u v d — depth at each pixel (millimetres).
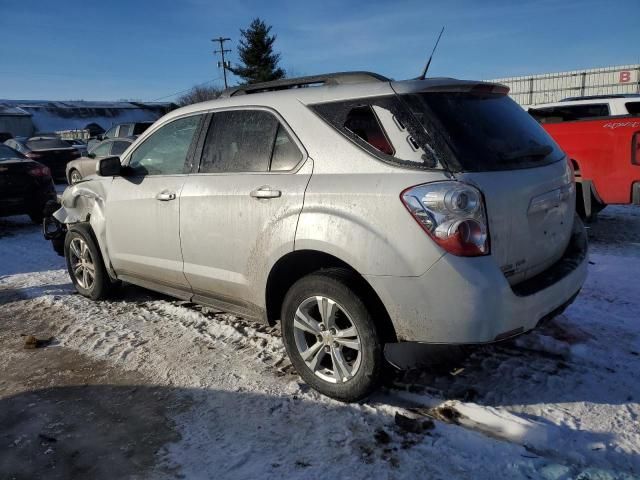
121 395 3467
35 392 3570
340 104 3244
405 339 2881
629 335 3895
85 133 38750
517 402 3125
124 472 2727
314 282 3152
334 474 2604
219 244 3738
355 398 3129
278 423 3047
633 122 6801
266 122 3588
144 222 4344
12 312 5152
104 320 4773
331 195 3059
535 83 24609
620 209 8984
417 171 2840
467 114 3076
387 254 2822
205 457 2795
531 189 3004
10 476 2740
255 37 48375
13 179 9641
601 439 2762
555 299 3039
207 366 3779
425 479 2539
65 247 5508
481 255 2729
